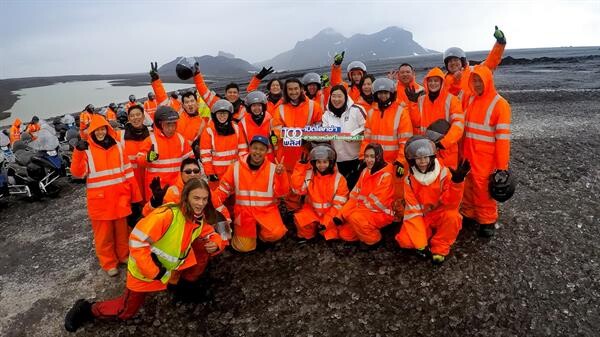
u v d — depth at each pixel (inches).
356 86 274.7
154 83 274.7
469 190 196.4
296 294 159.3
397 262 174.4
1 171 299.7
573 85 804.6
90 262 202.8
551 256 169.2
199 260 158.6
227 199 210.2
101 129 173.0
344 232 191.2
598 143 338.0
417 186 170.6
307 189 194.7
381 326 138.7
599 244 175.8
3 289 185.6
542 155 314.8
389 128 197.9
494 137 180.4
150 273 132.3
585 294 145.0
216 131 210.2
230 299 159.9
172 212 135.5
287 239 203.8
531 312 138.4
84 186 343.3
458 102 193.8
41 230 252.4
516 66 1673.2
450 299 148.2
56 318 159.3
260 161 181.6
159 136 199.5
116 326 150.0
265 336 139.0
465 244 183.5
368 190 181.5
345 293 157.2
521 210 214.1
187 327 146.5
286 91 217.9
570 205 216.2
